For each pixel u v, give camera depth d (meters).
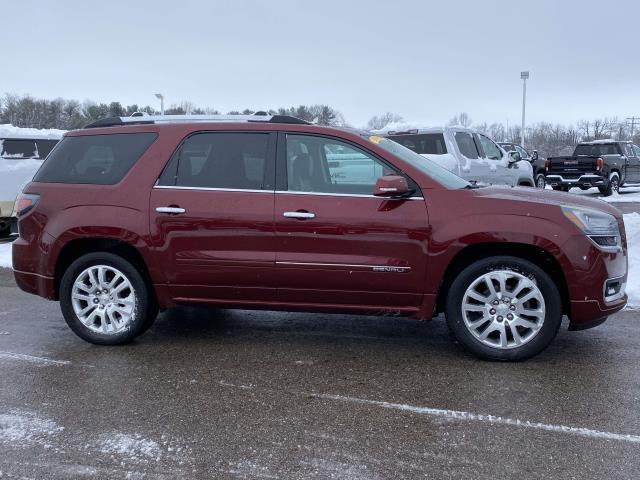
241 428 3.65
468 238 4.53
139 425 3.69
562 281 4.64
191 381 4.41
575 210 4.55
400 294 4.72
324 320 6.05
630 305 6.37
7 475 3.12
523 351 4.65
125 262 5.10
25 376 4.53
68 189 5.20
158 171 5.02
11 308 6.61
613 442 3.43
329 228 4.69
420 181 4.70
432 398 4.07
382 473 3.12
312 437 3.53
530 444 3.42
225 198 4.86
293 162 4.89
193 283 4.99
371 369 4.64
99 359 4.91
